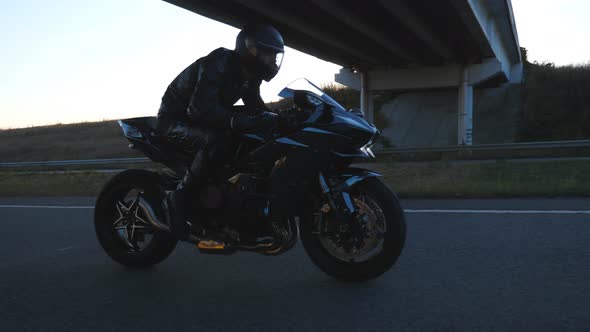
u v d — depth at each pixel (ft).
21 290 10.71
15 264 12.98
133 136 12.33
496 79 109.19
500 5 76.23
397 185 27.35
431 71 87.66
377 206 10.26
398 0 54.39
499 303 8.86
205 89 10.36
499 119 92.89
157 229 11.65
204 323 8.49
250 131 10.21
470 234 14.49
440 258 12.04
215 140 10.62
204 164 10.63
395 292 9.66
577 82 93.40
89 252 14.11
